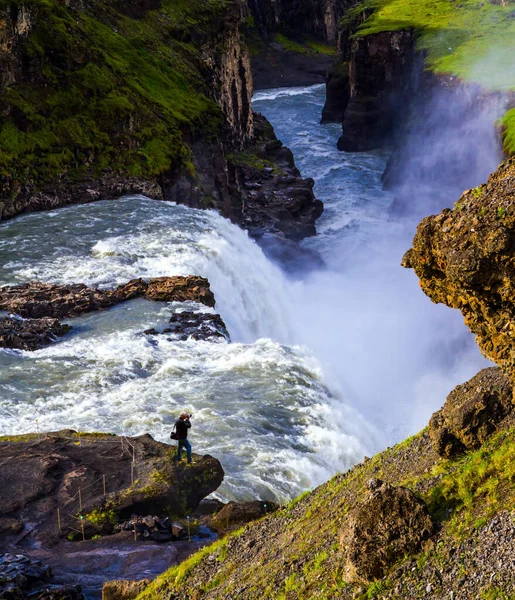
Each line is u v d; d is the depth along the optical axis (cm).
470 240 1460
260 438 3159
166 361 3859
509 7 15075
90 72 8025
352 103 13738
